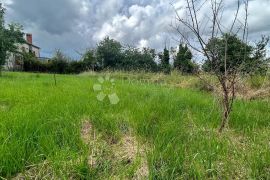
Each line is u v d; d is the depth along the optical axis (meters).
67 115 3.12
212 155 2.22
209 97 5.83
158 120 3.24
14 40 16.23
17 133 2.48
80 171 1.95
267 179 1.96
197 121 3.28
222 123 3.03
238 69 3.15
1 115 3.11
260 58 3.88
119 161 2.18
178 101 4.68
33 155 2.09
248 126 3.09
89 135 2.70
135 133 2.81
